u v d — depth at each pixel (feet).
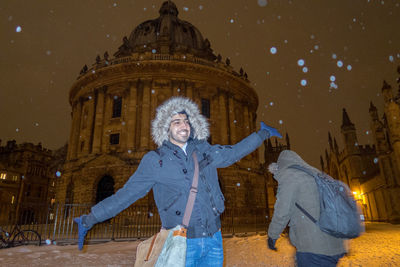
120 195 6.91
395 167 111.65
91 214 6.69
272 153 181.98
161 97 123.95
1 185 167.43
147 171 7.20
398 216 107.14
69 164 129.70
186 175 7.14
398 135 102.06
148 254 6.70
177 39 163.84
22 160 184.96
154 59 128.47
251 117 155.22
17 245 40.81
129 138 116.57
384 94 109.09
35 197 187.21
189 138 8.21
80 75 142.61
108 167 110.63
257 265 24.09
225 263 25.48
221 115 132.26
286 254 29.07
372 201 139.85
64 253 32.76
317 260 8.97
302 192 9.47
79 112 138.31
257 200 127.54
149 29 168.76
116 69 127.44
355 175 160.04
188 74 129.29
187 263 6.51
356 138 167.12
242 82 145.28
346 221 8.76
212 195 7.22
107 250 35.99
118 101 131.75
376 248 34.91
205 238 6.78
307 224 9.27
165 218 7.03
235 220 103.30
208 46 164.25
